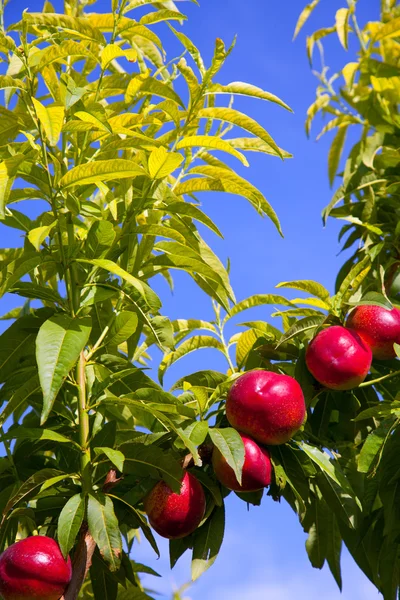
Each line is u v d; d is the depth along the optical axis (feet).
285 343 7.30
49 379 5.34
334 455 7.29
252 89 6.95
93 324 7.32
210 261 7.30
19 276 6.14
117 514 6.57
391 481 6.95
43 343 5.54
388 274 8.88
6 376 6.66
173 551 6.83
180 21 7.30
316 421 7.38
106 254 6.55
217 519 6.75
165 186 6.91
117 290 6.57
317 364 6.89
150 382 7.09
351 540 7.27
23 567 5.64
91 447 6.42
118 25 7.26
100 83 6.90
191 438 6.14
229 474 6.40
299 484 6.74
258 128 6.99
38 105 5.98
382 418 7.48
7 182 5.90
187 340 8.00
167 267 7.01
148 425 7.27
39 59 6.63
